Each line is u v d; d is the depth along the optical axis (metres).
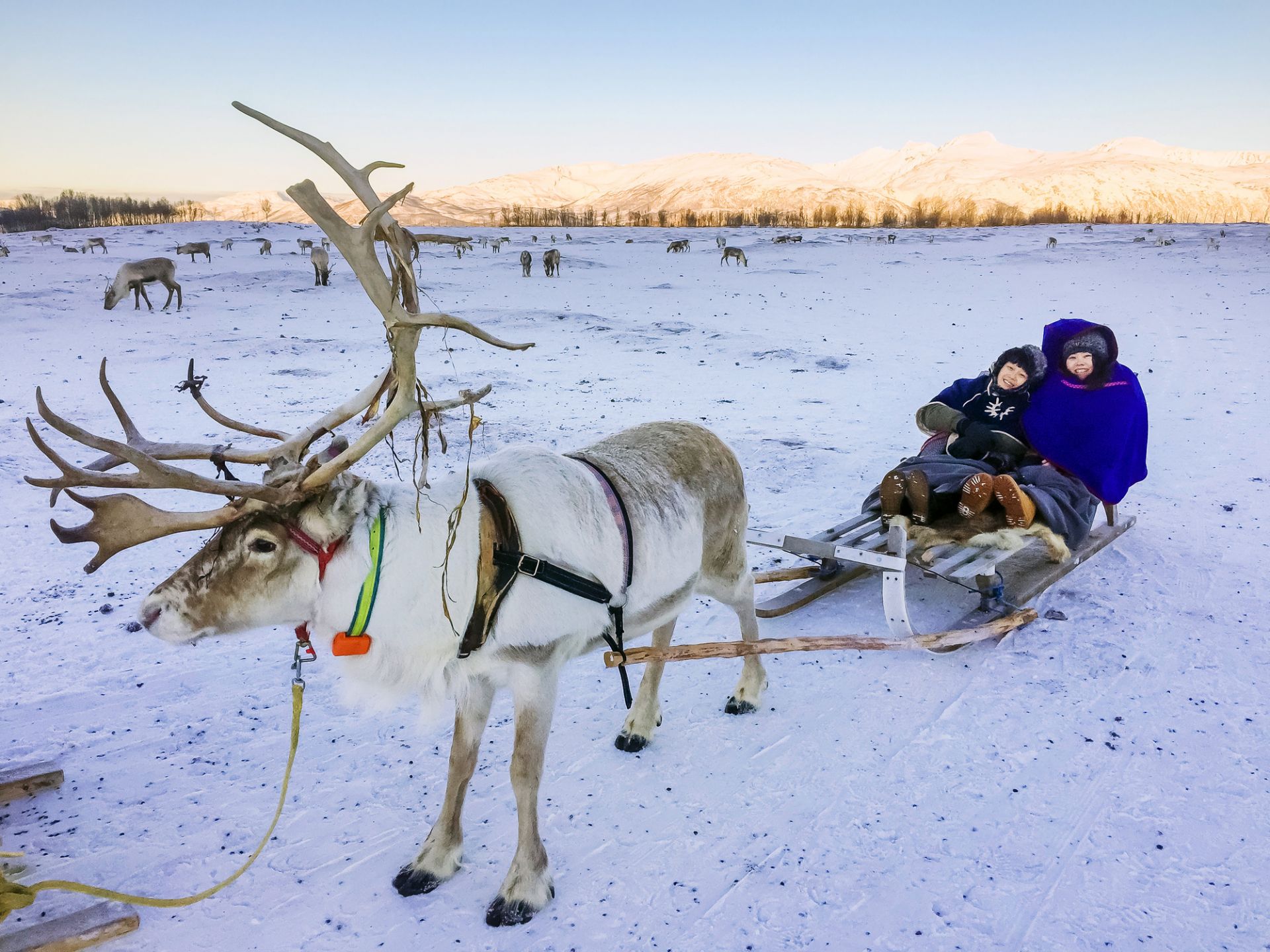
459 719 3.27
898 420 10.91
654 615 3.64
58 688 4.64
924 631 5.22
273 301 24.62
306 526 2.85
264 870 3.33
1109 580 5.89
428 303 24.28
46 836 3.48
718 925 3.02
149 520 2.76
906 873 3.24
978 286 28.52
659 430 3.97
